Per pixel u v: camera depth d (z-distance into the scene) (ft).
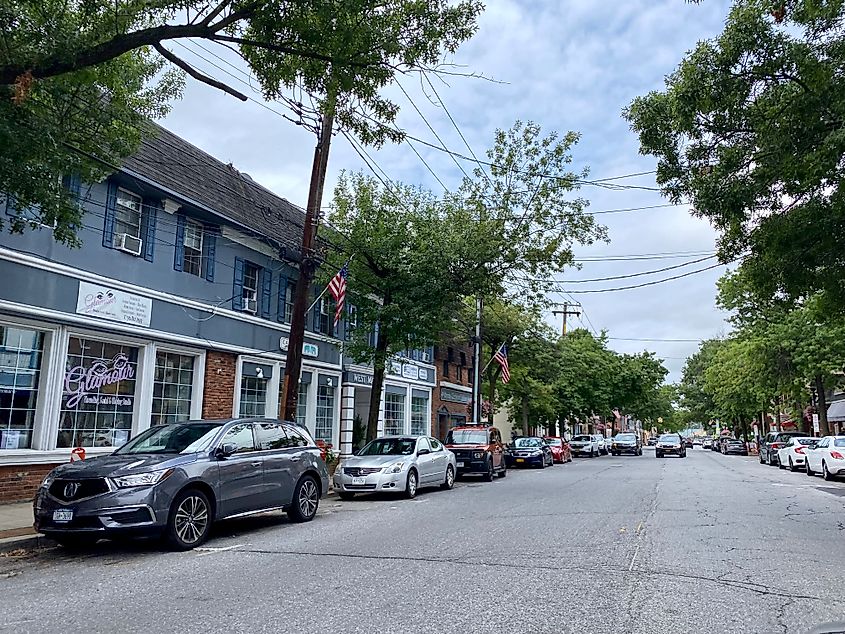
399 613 18.98
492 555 27.45
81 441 45.03
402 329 61.00
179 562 26.53
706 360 223.30
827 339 96.94
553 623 18.06
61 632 17.39
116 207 47.65
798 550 28.73
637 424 425.69
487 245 58.59
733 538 31.71
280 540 31.71
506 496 51.78
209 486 30.68
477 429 73.05
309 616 18.67
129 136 34.47
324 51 28.50
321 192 50.90
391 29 29.19
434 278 59.36
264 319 63.10
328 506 46.01
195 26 27.20
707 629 17.62
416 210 62.59
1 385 40.42
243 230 59.11
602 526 35.37
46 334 42.96
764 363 105.70
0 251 39.14
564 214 60.70
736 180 33.53
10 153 25.43
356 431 81.61
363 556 27.37
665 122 35.45
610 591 21.52
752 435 216.95
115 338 47.24
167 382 52.42
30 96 27.35
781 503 46.88
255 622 18.15
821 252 36.47
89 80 30.48
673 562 26.09
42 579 23.70
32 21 27.04
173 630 17.49
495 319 105.19
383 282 61.62
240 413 59.57
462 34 30.45
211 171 61.52
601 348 164.55
